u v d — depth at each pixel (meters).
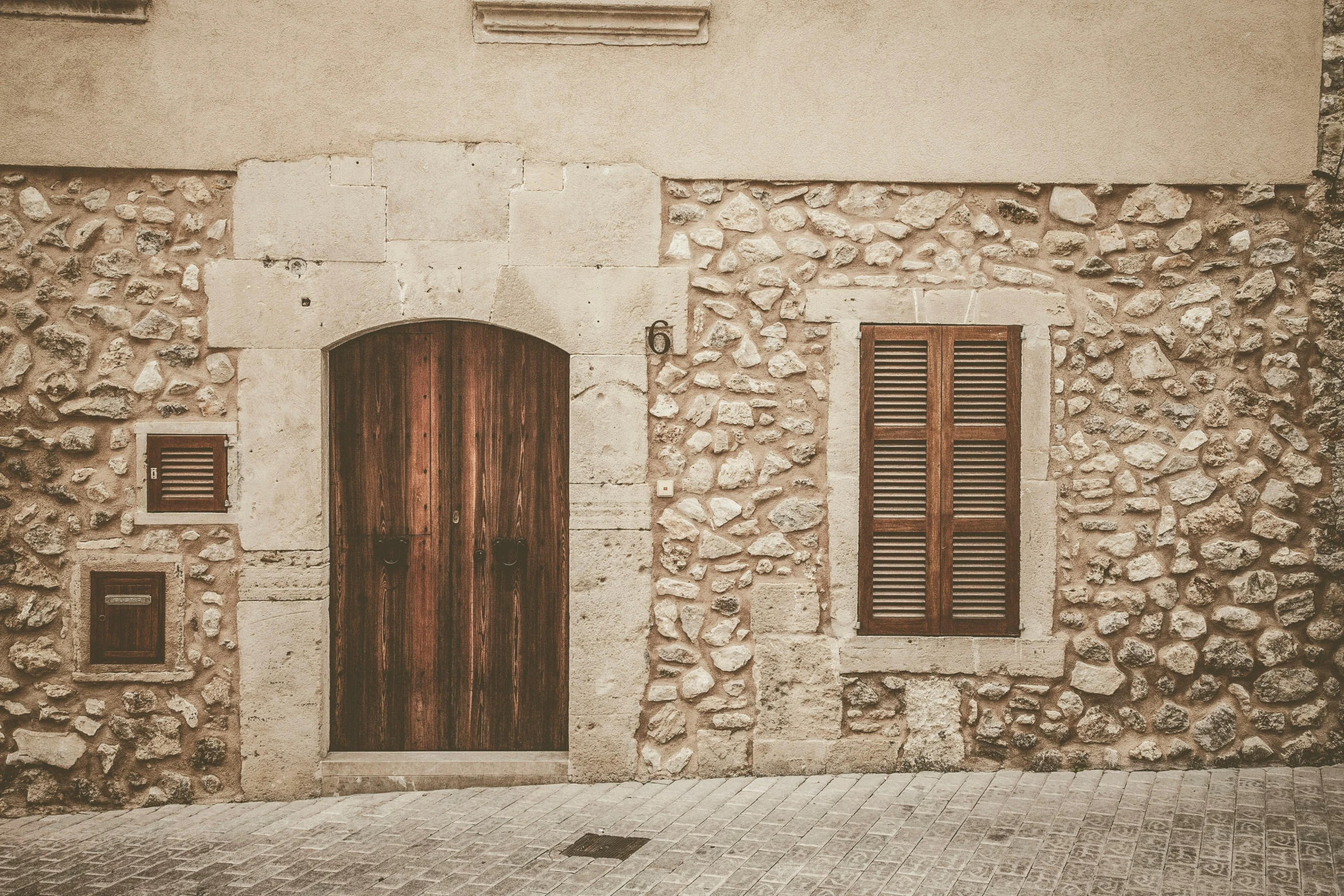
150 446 3.99
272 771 4.02
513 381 4.15
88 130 3.96
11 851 3.50
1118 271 4.10
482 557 4.17
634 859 3.28
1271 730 4.07
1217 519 4.09
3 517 3.97
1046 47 4.07
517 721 4.21
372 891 3.08
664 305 4.07
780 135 4.08
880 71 4.07
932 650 4.07
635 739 4.09
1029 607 4.09
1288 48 4.07
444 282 4.04
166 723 4.00
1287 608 4.07
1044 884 3.04
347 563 4.16
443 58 4.02
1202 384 4.09
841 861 3.23
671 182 4.08
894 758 4.09
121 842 3.56
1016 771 4.07
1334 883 3.02
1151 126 4.08
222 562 4.02
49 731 3.98
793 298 4.09
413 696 4.18
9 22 3.93
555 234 4.06
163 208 4.00
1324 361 4.09
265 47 3.99
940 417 4.09
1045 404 4.08
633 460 4.07
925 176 4.08
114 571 3.99
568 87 4.04
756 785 3.98
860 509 4.11
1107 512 4.09
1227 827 3.45
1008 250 4.10
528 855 3.33
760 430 4.10
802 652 4.09
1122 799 3.74
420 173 4.03
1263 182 4.09
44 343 3.98
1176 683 4.07
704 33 4.05
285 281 4.01
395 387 4.14
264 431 4.01
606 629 4.07
